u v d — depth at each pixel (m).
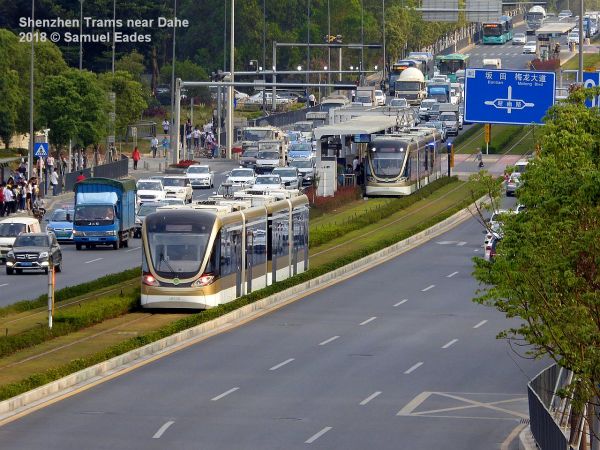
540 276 59.75
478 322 112.94
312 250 157.88
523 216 64.75
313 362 94.00
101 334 100.56
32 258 144.75
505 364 94.00
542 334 64.25
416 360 95.31
